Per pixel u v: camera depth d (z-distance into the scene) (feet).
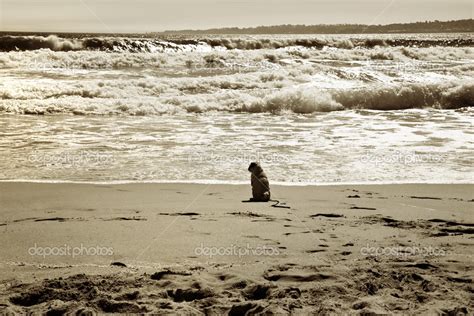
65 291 12.10
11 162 31.73
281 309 10.77
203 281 12.90
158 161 32.19
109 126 44.32
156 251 16.65
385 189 26.48
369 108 55.72
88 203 23.48
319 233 18.90
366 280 12.93
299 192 25.76
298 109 53.62
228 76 67.05
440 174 29.58
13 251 16.62
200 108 52.90
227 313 10.96
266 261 14.99
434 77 71.92
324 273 13.44
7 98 55.93
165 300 11.63
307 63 85.81
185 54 86.02
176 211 22.09
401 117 50.21
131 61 82.64
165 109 52.29
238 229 19.35
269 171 29.89
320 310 10.77
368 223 20.44
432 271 14.07
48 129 42.63
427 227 19.92
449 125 45.47
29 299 11.87
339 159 32.83
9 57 79.97
